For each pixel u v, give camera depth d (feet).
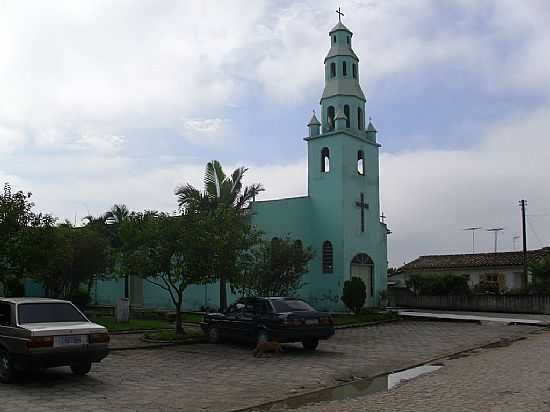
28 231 61.72
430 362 48.26
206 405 31.30
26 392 33.86
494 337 68.13
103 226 108.58
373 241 108.99
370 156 110.73
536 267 120.47
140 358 49.19
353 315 94.32
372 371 43.39
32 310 37.58
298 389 36.14
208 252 60.59
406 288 129.08
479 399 31.53
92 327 36.70
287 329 51.96
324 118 109.29
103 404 31.04
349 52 111.14
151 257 61.98
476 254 162.30
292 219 107.14
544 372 40.81
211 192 96.12
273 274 77.00
